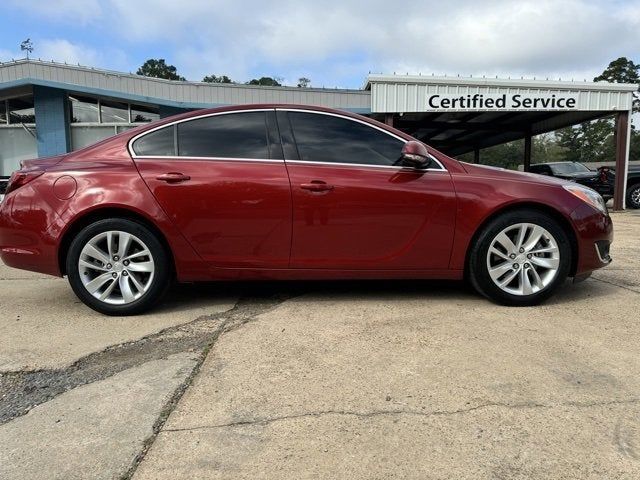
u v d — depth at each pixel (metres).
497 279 3.79
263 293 4.30
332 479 1.87
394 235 3.73
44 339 3.27
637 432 2.14
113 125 13.12
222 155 3.75
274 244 3.71
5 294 4.43
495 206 3.73
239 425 2.22
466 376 2.65
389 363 2.82
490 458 1.98
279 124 3.83
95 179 3.64
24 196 3.66
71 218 3.60
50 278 5.13
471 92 13.23
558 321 3.49
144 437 2.14
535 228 3.77
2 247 3.71
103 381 2.66
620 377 2.64
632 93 13.61
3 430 2.22
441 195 3.73
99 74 12.27
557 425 2.20
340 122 3.87
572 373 2.68
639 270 5.16
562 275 3.81
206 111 3.86
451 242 3.77
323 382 2.60
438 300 4.02
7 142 13.41
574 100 13.52
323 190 3.66
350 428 2.19
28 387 2.62
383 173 3.74
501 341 3.12
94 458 2.00
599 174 15.25
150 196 3.61
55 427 2.23
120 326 3.51
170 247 3.69
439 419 2.25
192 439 2.12
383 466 1.94
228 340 3.19
